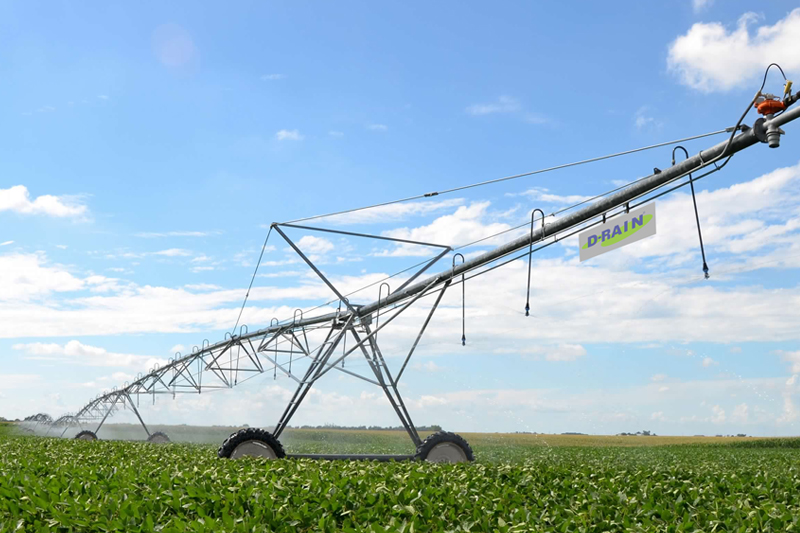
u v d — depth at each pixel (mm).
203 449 18422
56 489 7914
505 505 7066
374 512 6617
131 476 9016
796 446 35250
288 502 7141
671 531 5910
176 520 6086
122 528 6176
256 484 8172
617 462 19016
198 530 5871
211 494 7262
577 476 9820
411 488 7973
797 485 8898
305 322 17594
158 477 9398
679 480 9320
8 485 8195
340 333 14844
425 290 13422
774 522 6113
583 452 26688
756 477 9570
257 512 6441
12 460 13383
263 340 20516
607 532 5977
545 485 8719
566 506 7215
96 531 6250
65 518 6379
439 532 5793
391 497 7168
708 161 8250
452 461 12969
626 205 9438
